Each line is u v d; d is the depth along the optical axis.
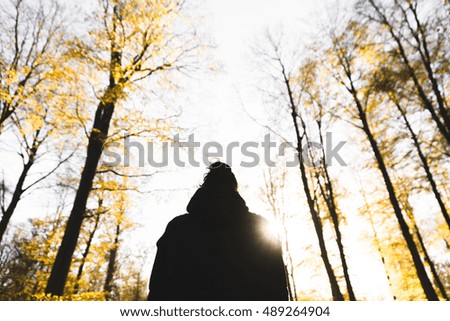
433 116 10.66
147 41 7.91
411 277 16.38
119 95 7.05
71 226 7.14
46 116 7.86
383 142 13.55
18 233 15.76
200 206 1.27
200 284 1.13
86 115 7.53
